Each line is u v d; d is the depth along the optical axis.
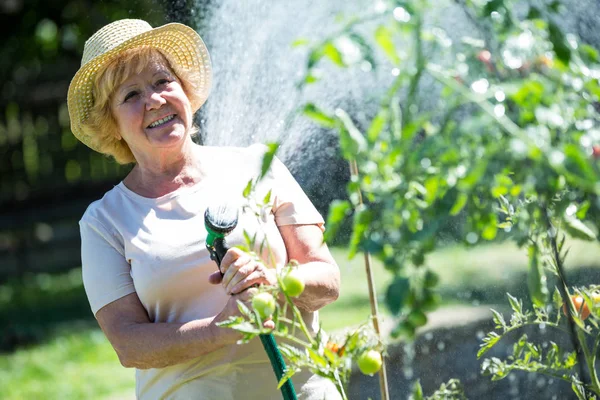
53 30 16.39
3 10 16.39
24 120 17.53
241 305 2.77
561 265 2.98
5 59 16.73
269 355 3.16
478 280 6.04
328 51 2.07
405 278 2.08
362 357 2.77
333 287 3.71
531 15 2.12
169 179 3.85
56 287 15.02
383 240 2.15
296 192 3.86
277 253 3.66
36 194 17.59
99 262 3.79
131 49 3.80
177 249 3.67
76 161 17.62
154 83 3.80
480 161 2.04
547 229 2.71
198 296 3.67
